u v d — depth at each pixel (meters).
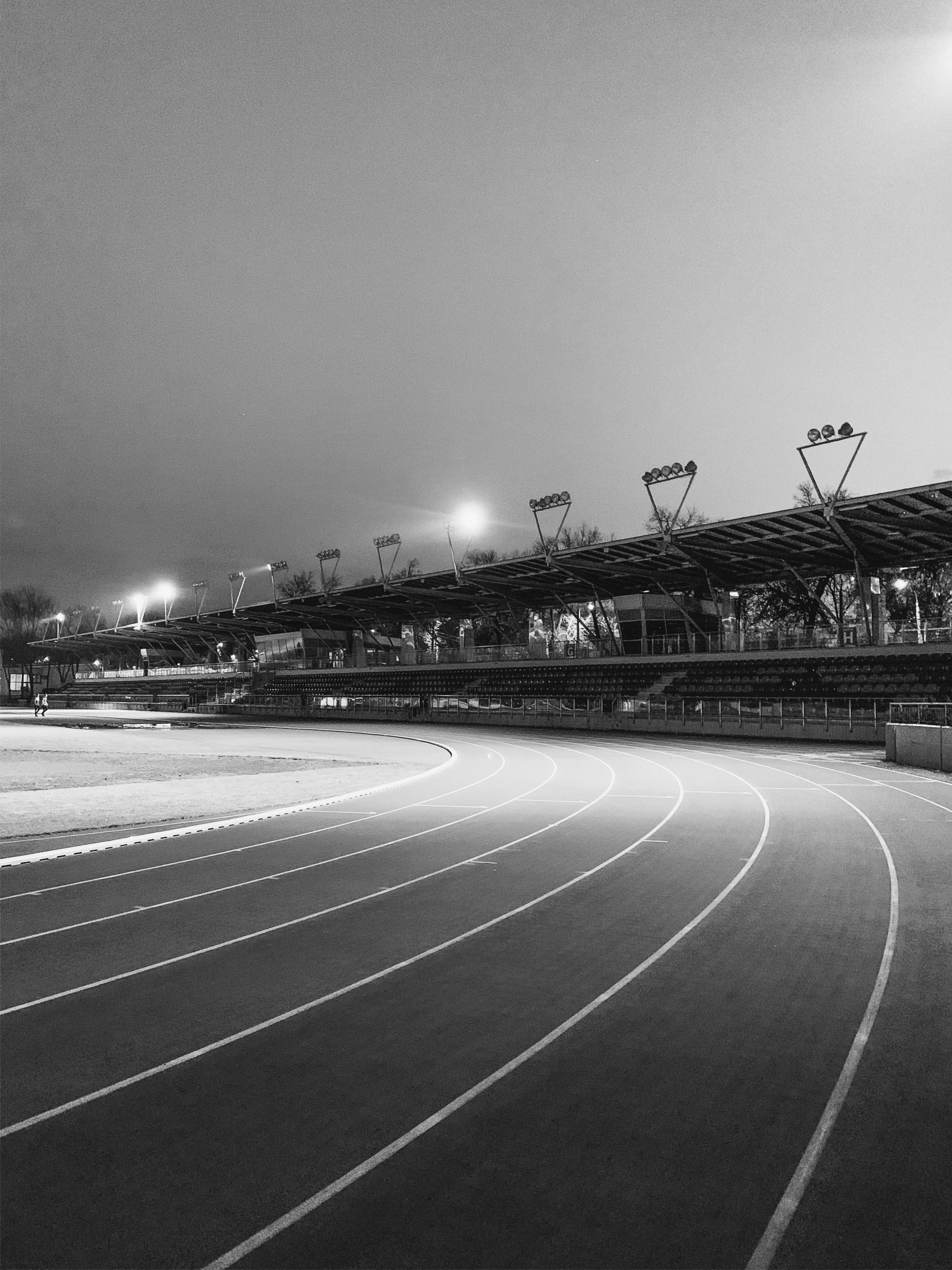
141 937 8.42
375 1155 4.36
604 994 6.66
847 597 56.78
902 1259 3.53
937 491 33.53
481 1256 3.55
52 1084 5.20
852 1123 4.62
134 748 38.03
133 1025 6.13
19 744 40.34
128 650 113.50
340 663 75.88
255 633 89.69
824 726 38.34
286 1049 5.70
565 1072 5.29
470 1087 5.10
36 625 146.75
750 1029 5.93
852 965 7.29
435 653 67.44
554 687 57.62
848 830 14.41
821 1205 3.90
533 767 27.52
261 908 9.53
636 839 13.75
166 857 12.68
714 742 38.91
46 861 12.38
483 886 10.46
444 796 20.03
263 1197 3.99
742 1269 3.47
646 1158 4.30
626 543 45.56
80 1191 4.06
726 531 41.50
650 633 55.31
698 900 9.56
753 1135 4.52
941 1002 6.40
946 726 25.41
